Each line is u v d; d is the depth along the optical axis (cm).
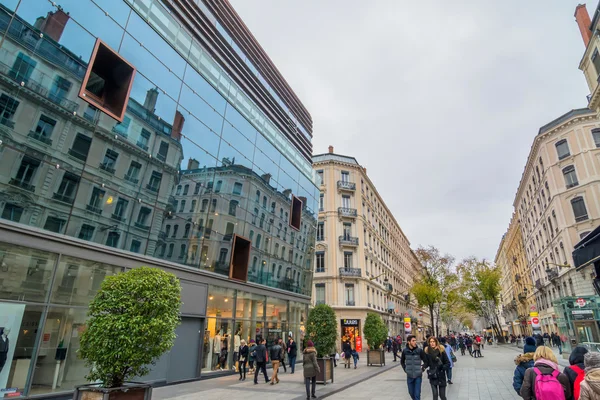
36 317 916
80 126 1083
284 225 2286
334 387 1209
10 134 911
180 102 1491
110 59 1200
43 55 995
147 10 1364
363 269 3812
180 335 1373
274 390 1157
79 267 1043
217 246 1639
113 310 654
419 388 800
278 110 2411
